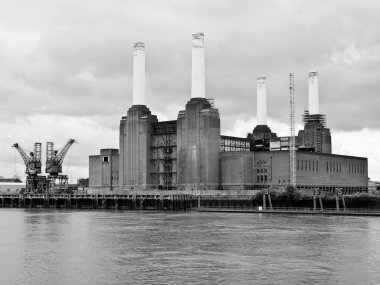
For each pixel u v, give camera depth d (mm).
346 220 140125
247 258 80000
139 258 80812
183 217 155000
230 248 89062
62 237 105438
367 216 156000
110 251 87438
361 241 96500
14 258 81938
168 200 198625
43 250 89188
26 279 68312
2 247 92750
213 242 96062
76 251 87812
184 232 111562
